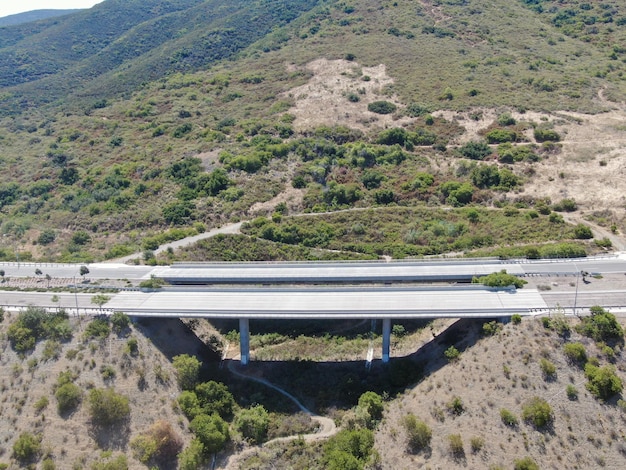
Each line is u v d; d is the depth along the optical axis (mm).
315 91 175000
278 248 106750
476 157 133125
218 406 70688
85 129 188000
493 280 80125
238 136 154000
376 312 74750
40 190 148625
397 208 117625
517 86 166125
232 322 91688
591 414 60188
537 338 68125
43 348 73750
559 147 130375
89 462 62562
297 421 70812
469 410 63594
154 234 116625
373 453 62625
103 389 68500
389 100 164375
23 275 95625
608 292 77125
